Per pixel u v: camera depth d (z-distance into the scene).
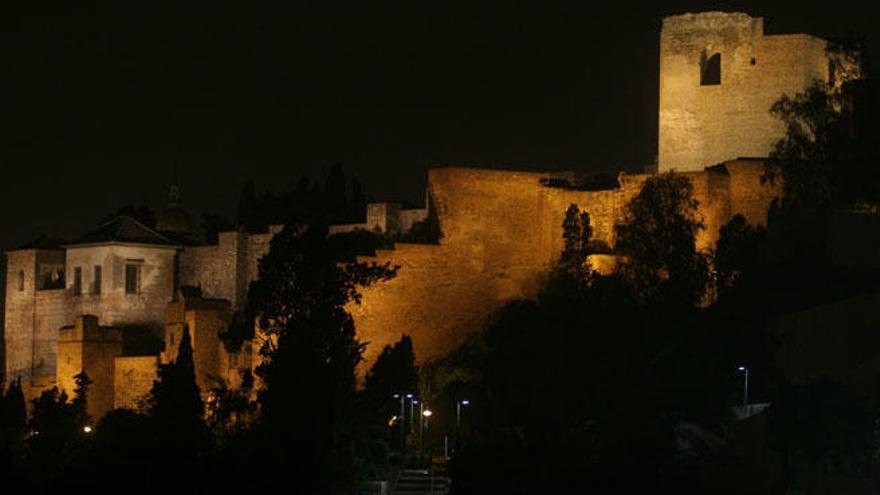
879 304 120.12
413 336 138.00
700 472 106.94
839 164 136.75
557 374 119.06
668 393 114.56
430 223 143.62
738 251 132.50
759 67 145.38
